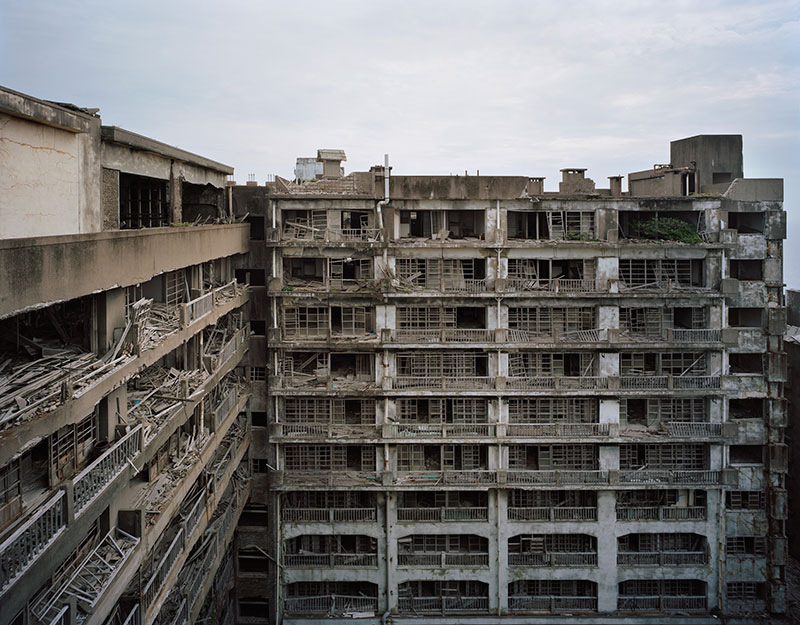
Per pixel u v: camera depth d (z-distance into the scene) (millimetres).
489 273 38219
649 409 39250
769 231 39000
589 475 38250
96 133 20266
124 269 20734
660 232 39031
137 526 19969
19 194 15781
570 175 40969
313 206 38188
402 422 38812
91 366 19000
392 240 38438
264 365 40344
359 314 38906
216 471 30562
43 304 15570
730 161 41500
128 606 19859
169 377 27906
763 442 39000
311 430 38750
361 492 39906
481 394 37844
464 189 37938
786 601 39000
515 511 38781
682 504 39500
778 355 38469
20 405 15445
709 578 38938
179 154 27969
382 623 38625
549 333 38719
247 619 41281
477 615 39031
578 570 38875
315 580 39250
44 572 14289
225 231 34250
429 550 39844
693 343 37844
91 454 20172
